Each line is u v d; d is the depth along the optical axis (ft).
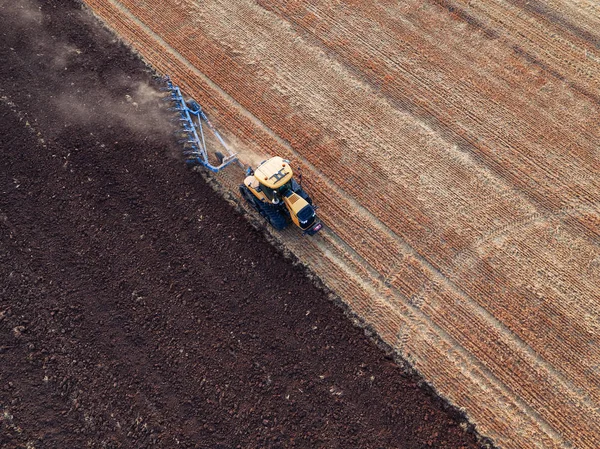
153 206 62.28
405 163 63.98
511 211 60.54
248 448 50.29
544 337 54.13
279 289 57.67
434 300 56.65
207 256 59.47
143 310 56.59
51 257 59.21
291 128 67.05
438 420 51.01
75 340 55.16
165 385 53.16
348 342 54.85
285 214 59.47
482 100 67.41
